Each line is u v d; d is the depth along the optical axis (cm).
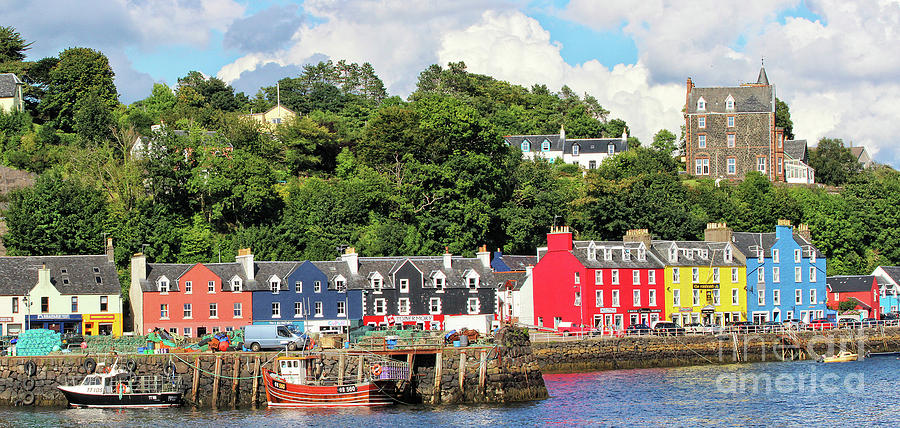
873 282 15625
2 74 18875
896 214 17725
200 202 15288
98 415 8500
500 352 9238
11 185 15788
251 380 9000
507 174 16775
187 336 11794
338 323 12669
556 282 13625
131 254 13838
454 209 15088
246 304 12450
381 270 13038
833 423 8544
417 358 9131
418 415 8544
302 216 15238
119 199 14762
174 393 8825
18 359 8869
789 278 14912
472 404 9038
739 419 8675
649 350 11994
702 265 14250
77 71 19675
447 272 13225
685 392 9938
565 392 9856
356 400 8825
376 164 16750
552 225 16025
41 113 19338
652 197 16562
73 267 12338
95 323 12131
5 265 12088
